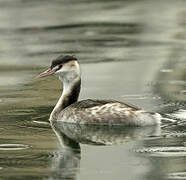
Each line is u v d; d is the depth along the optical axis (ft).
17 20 105.81
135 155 46.34
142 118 52.85
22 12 111.65
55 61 56.59
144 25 101.40
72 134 51.67
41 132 52.31
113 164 44.50
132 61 79.30
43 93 65.05
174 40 91.71
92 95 63.52
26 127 53.62
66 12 111.75
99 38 93.71
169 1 120.78
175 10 111.65
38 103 61.00
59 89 66.85
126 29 99.09
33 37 94.84
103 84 68.08
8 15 109.29
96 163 44.75
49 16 108.58
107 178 41.93
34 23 103.71
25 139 50.37
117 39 93.04
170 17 106.73
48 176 42.32
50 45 89.61
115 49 86.69
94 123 53.72
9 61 81.00
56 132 52.24
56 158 45.93
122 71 74.28
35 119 55.88
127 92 64.54
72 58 56.65
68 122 54.54
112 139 50.11
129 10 113.19
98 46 88.69
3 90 66.59
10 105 60.29
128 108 53.26
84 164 44.65
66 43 90.68
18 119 55.83
